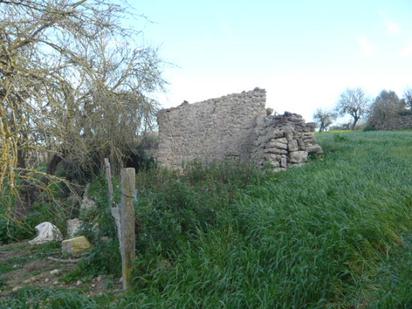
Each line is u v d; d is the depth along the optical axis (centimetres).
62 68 691
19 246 993
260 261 566
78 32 694
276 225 627
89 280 668
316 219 620
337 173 912
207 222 707
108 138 1359
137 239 650
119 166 1530
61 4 690
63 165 1420
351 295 484
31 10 657
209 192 804
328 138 2098
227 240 639
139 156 1655
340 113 4791
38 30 669
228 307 486
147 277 595
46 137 638
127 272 599
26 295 575
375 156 1226
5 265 823
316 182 821
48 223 1052
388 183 786
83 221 849
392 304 425
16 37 633
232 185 884
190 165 1183
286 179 935
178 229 663
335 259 536
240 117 1502
